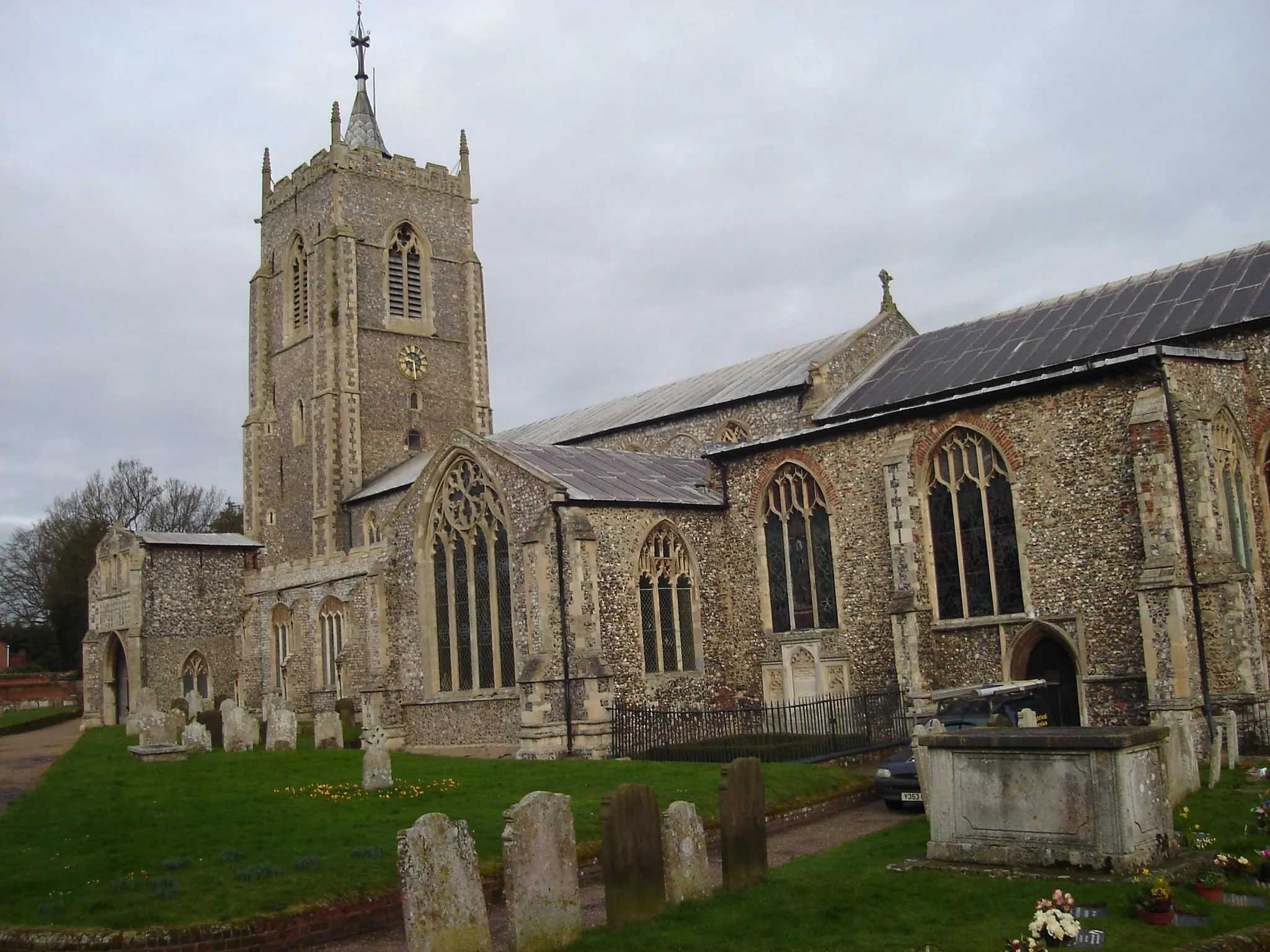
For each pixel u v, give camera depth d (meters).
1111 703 28.17
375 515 67.62
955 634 31.70
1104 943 11.93
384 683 39.44
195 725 36.09
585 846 18.00
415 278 76.50
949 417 32.25
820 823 21.70
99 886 15.62
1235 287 32.69
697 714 31.09
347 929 14.86
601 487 35.44
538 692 31.56
